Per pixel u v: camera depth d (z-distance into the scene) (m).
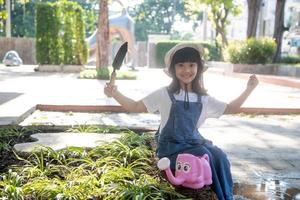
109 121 5.04
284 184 2.82
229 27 28.42
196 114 2.31
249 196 2.57
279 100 7.05
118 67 2.27
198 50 2.34
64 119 5.11
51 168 2.55
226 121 5.31
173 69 2.34
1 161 2.76
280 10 15.66
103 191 2.16
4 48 20.47
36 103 5.87
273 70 14.52
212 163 2.20
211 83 10.87
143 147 2.96
